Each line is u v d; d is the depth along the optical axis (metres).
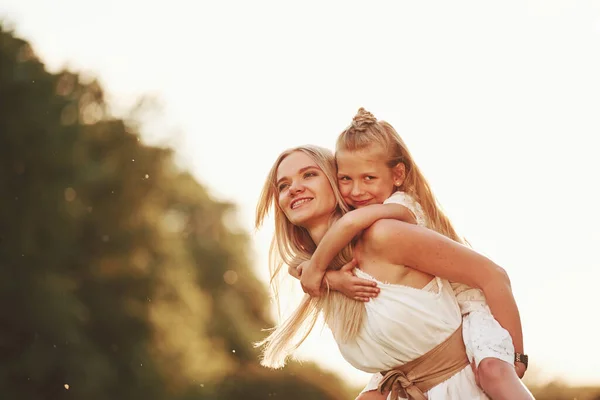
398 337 2.96
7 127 17.70
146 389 19.22
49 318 16.98
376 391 3.25
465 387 2.93
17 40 18.77
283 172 3.20
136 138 20.36
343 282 3.03
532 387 12.45
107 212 19.48
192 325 21.66
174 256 21.47
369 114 3.24
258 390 24.67
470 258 2.92
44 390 16.86
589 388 12.38
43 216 17.66
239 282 29.33
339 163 3.18
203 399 20.70
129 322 19.47
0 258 17.06
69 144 18.42
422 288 2.97
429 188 3.27
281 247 3.40
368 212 3.01
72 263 18.69
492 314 2.94
